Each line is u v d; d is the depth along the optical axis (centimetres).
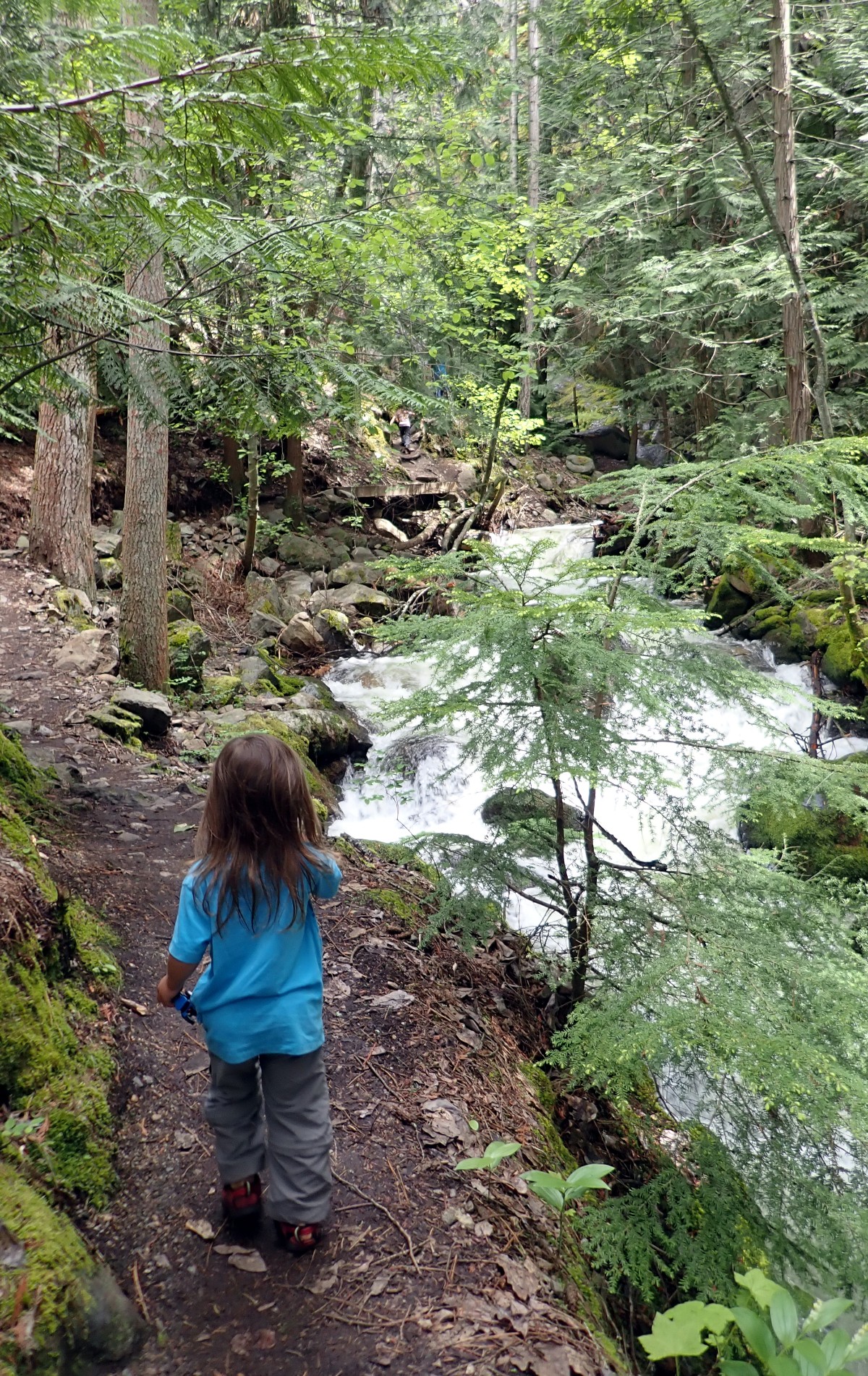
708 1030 309
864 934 375
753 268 1130
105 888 436
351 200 848
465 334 1470
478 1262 260
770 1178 331
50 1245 218
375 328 1097
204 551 1388
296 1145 245
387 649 1223
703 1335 310
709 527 399
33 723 689
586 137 1695
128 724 709
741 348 1312
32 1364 192
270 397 412
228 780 227
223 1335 225
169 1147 288
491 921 404
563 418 2381
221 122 288
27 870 329
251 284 602
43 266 296
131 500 818
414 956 440
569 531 1664
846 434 1226
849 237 1224
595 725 368
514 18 2006
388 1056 357
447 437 1816
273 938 233
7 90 252
